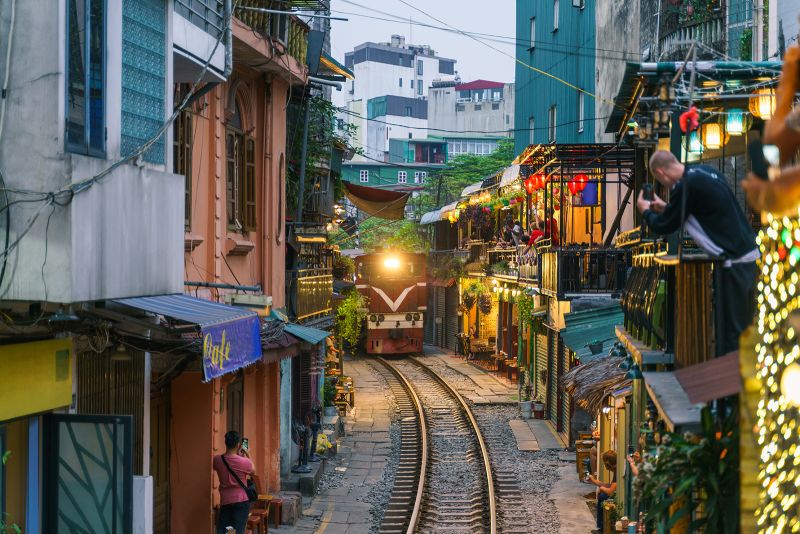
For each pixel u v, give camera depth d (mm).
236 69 17156
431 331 54719
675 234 8891
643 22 22375
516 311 34875
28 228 8250
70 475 9789
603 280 23406
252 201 18422
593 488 19750
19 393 9000
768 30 14398
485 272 38438
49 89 8258
